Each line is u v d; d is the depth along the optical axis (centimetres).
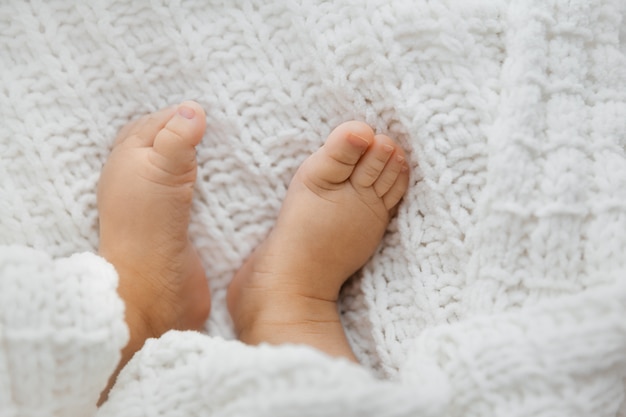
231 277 45
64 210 44
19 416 37
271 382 36
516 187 41
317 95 44
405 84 42
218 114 44
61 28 43
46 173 43
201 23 44
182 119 43
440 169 42
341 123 44
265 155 44
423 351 39
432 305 42
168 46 44
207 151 45
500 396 38
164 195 43
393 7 42
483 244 41
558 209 40
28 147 43
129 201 43
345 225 43
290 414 35
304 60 44
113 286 38
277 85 44
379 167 43
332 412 35
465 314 42
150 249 43
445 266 43
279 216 44
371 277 44
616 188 41
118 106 44
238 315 44
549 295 41
